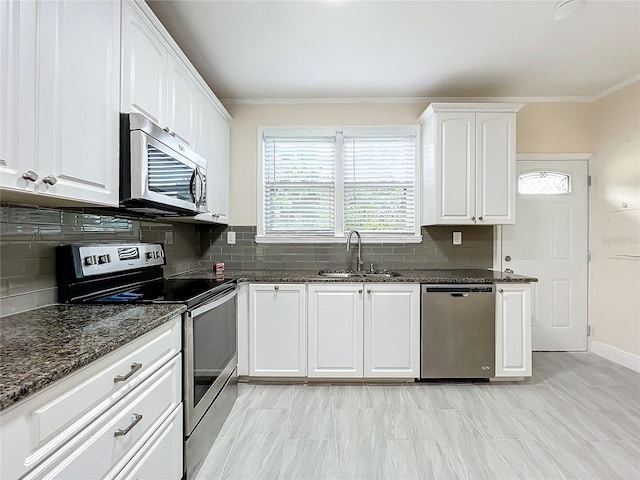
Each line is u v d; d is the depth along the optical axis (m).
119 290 1.83
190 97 2.20
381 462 1.69
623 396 2.37
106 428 0.96
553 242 3.26
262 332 2.57
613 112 3.01
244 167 3.20
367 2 1.88
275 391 2.48
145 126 1.47
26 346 0.93
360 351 2.56
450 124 2.81
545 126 3.22
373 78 2.78
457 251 3.19
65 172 1.12
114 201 1.40
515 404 2.26
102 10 1.31
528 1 1.87
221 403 2.00
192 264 3.05
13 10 0.93
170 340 1.39
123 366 1.05
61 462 0.80
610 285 3.04
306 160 3.24
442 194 2.82
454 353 2.54
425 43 2.28
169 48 1.87
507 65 2.59
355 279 2.54
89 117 1.24
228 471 1.62
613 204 3.01
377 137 3.21
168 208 1.75
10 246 1.31
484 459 1.71
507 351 2.56
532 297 3.27
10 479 0.67
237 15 1.98
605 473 1.61
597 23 2.07
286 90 3.00
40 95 1.02
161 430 1.30
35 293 1.41
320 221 3.24
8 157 0.92
